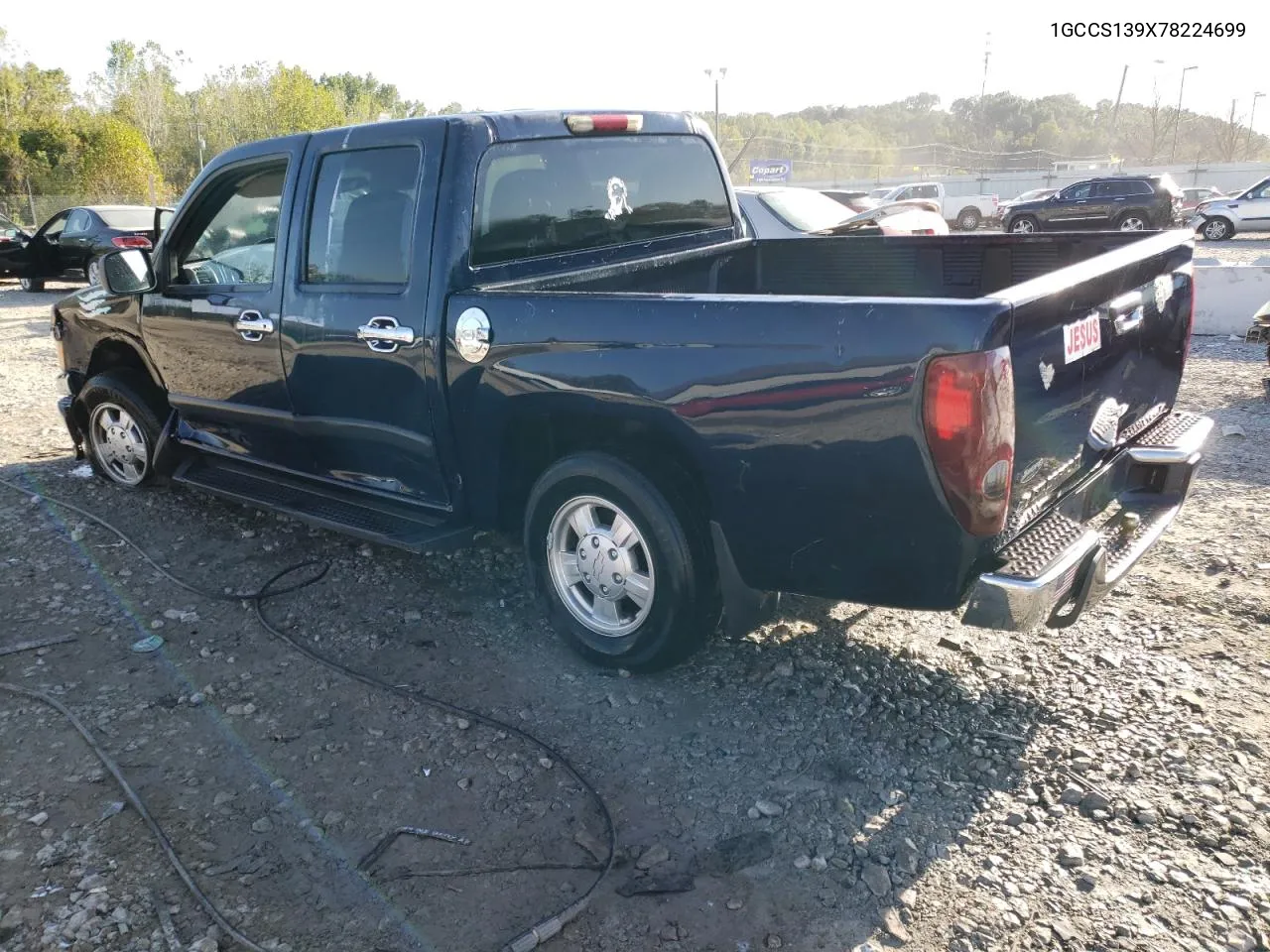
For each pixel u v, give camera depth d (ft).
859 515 9.89
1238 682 11.78
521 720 11.57
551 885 8.96
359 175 13.38
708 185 16.48
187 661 13.00
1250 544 15.49
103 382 18.65
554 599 12.76
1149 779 10.12
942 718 11.36
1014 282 14.85
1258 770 10.19
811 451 9.91
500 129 12.85
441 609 14.42
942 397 9.01
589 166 14.23
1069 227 86.63
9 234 59.31
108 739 11.28
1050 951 8.10
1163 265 12.48
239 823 9.83
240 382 15.71
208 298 15.74
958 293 15.47
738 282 16.94
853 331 9.43
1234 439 21.52
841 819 9.73
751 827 9.66
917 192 112.37
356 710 11.80
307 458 15.49
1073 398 10.70
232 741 11.22
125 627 13.97
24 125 155.94
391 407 13.47
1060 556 9.93
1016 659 12.53
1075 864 9.03
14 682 12.51
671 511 11.23
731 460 10.48
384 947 8.27
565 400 11.59
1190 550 15.42
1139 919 8.38
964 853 9.23
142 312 17.25
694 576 11.35
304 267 14.21
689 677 12.38
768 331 9.95
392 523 14.03
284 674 12.65
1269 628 12.98
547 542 12.63
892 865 9.11
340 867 9.22
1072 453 10.99
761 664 12.61
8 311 50.90
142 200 153.07
